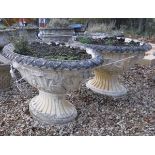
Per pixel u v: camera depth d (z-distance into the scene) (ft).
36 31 23.99
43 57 11.19
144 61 22.84
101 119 12.85
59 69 9.95
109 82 15.58
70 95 15.28
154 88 17.60
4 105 13.58
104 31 23.15
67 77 10.43
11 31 20.38
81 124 12.25
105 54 13.88
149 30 38.47
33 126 11.79
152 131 12.01
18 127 11.65
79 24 33.55
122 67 14.19
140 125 12.53
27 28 22.58
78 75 10.47
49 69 10.05
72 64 10.03
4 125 11.75
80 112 13.38
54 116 11.98
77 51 12.44
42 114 12.07
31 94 15.08
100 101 14.75
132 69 21.47
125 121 12.82
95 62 10.70
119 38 17.54
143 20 38.99
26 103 13.87
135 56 14.03
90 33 20.95
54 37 22.67
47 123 11.94
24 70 11.02
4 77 14.96
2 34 19.65
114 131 11.85
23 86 16.07
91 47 13.84
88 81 16.70
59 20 24.25
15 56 10.84
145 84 18.26
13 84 16.05
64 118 12.06
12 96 14.67
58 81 10.50
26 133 11.26
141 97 15.90
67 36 22.71
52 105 12.14
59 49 12.76
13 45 12.62
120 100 15.15
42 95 12.39
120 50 13.50
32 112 12.43
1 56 16.02
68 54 11.86
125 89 16.21
